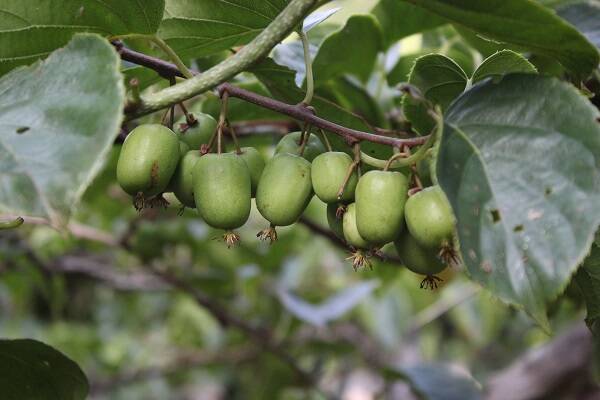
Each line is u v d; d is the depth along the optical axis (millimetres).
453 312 1166
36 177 385
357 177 471
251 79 646
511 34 443
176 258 1030
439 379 871
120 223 999
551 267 410
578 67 455
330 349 1059
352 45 638
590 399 858
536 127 430
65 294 1267
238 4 515
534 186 421
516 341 1403
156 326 1508
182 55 547
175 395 1502
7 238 934
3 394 539
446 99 526
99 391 1221
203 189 471
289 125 682
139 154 459
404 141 469
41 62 425
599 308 481
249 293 1026
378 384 1168
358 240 471
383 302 1111
